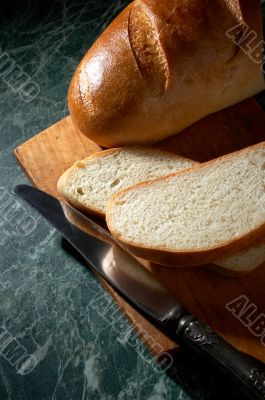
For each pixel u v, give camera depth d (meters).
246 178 0.41
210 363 0.39
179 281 0.41
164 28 0.42
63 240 0.45
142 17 0.44
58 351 0.41
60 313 0.43
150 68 0.43
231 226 0.40
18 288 0.44
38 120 0.51
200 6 0.42
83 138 0.47
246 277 0.40
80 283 0.43
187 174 0.42
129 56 0.43
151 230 0.40
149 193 0.41
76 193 0.43
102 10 0.55
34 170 0.46
